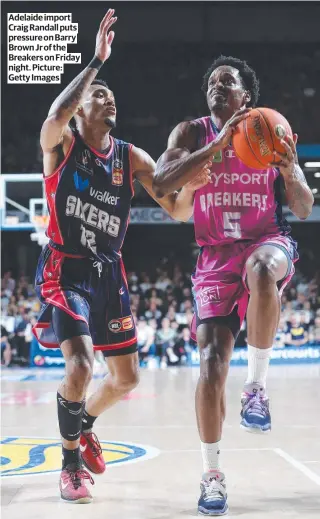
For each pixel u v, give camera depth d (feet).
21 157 72.18
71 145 13.55
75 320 13.10
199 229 13.08
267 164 11.54
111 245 13.97
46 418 25.04
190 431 21.53
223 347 12.28
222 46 75.05
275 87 74.69
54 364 53.62
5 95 72.38
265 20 74.84
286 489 13.73
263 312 11.91
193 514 11.90
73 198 13.51
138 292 63.52
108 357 14.19
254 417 12.14
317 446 18.54
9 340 54.34
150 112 74.64
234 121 11.52
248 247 12.70
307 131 74.02
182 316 55.98
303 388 34.65
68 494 12.74
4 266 73.51
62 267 13.58
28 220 62.34
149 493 13.48
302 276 70.69
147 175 14.23
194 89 74.59
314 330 56.49
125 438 20.25
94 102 13.69
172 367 52.95
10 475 15.20
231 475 14.99
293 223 74.28
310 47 75.10
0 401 30.78
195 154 11.75
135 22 74.64
